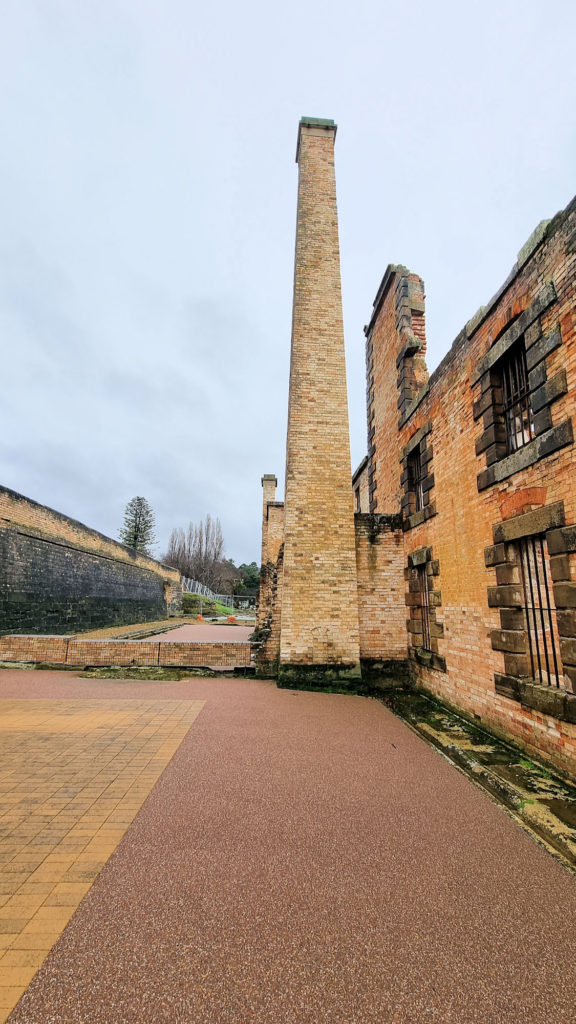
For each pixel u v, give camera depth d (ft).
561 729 16.49
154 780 15.56
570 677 16.10
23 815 13.10
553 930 9.00
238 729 21.31
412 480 34.71
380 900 9.78
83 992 7.36
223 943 8.47
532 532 18.62
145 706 25.02
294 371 35.09
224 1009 7.15
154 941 8.47
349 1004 7.31
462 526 25.23
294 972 7.87
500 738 20.62
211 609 136.36
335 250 37.40
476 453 23.82
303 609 31.76
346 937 8.70
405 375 36.45
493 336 22.11
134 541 177.88
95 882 10.15
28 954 8.09
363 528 34.96
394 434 39.19
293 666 30.96
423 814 13.66
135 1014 7.02
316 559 32.48
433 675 28.71
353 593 32.17
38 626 51.67
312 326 35.86
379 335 45.21
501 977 7.89
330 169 39.22
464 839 12.32
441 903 9.73
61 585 57.52
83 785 15.12
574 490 16.38
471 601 23.98
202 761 17.31
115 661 35.24
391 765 17.46
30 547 50.34
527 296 19.35
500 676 20.66
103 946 8.32
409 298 38.22
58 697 26.78
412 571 33.01
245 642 36.09
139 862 10.93
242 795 14.61
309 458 33.88
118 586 79.36
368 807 14.01
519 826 13.07
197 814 13.33
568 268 16.85
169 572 116.47
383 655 33.32
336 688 30.76
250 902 9.61
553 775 16.46
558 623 16.80
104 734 20.22
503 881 10.53
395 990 7.58
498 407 22.35
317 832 12.49
